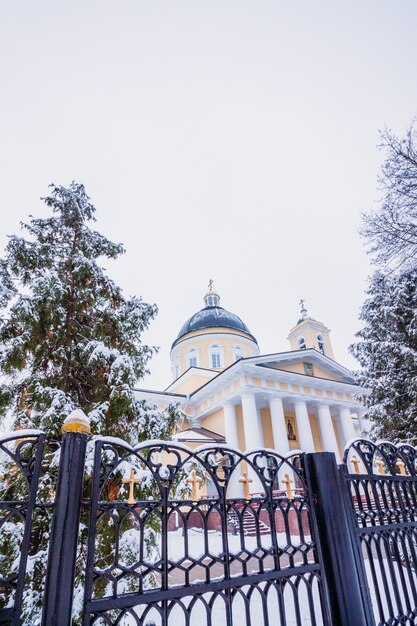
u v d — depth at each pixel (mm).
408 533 3141
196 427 20922
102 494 4008
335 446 19375
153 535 4035
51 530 1672
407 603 2797
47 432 4039
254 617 4664
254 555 2203
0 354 4316
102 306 5355
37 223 5539
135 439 4562
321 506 2600
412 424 9203
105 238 5793
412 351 9406
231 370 18594
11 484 3863
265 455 2574
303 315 31672
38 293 4598
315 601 5238
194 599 1886
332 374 22234
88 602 1620
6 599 3213
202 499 2180
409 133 7617
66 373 4664
